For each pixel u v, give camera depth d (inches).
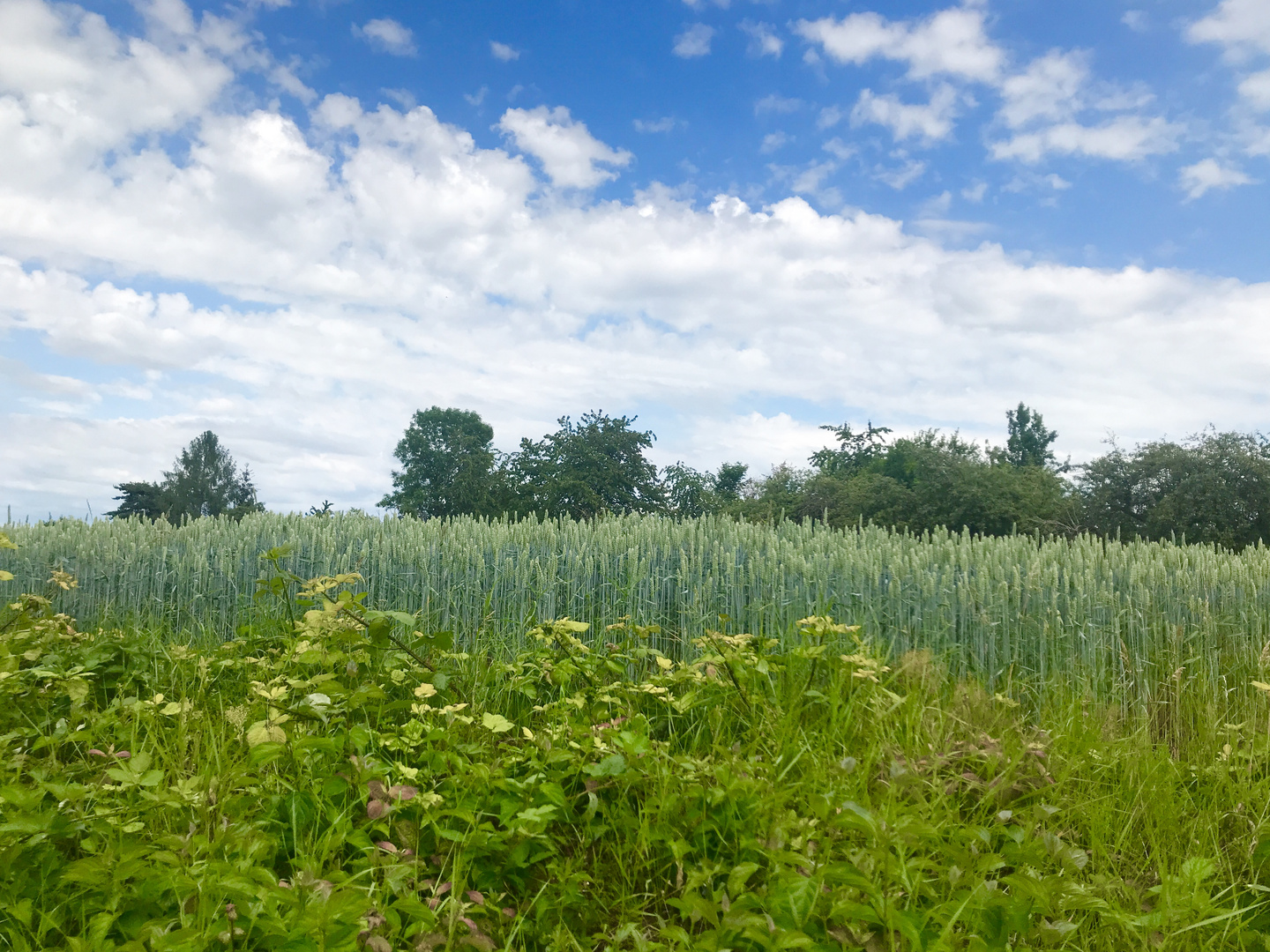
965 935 97.1
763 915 90.0
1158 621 231.1
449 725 141.3
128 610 260.5
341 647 170.6
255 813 119.5
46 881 98.7
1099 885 110.0
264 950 87.1
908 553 250.7
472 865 114.0
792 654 173.6
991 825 125.7
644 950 90.0
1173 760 178.5
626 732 130.4
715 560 243.6
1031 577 216.4
